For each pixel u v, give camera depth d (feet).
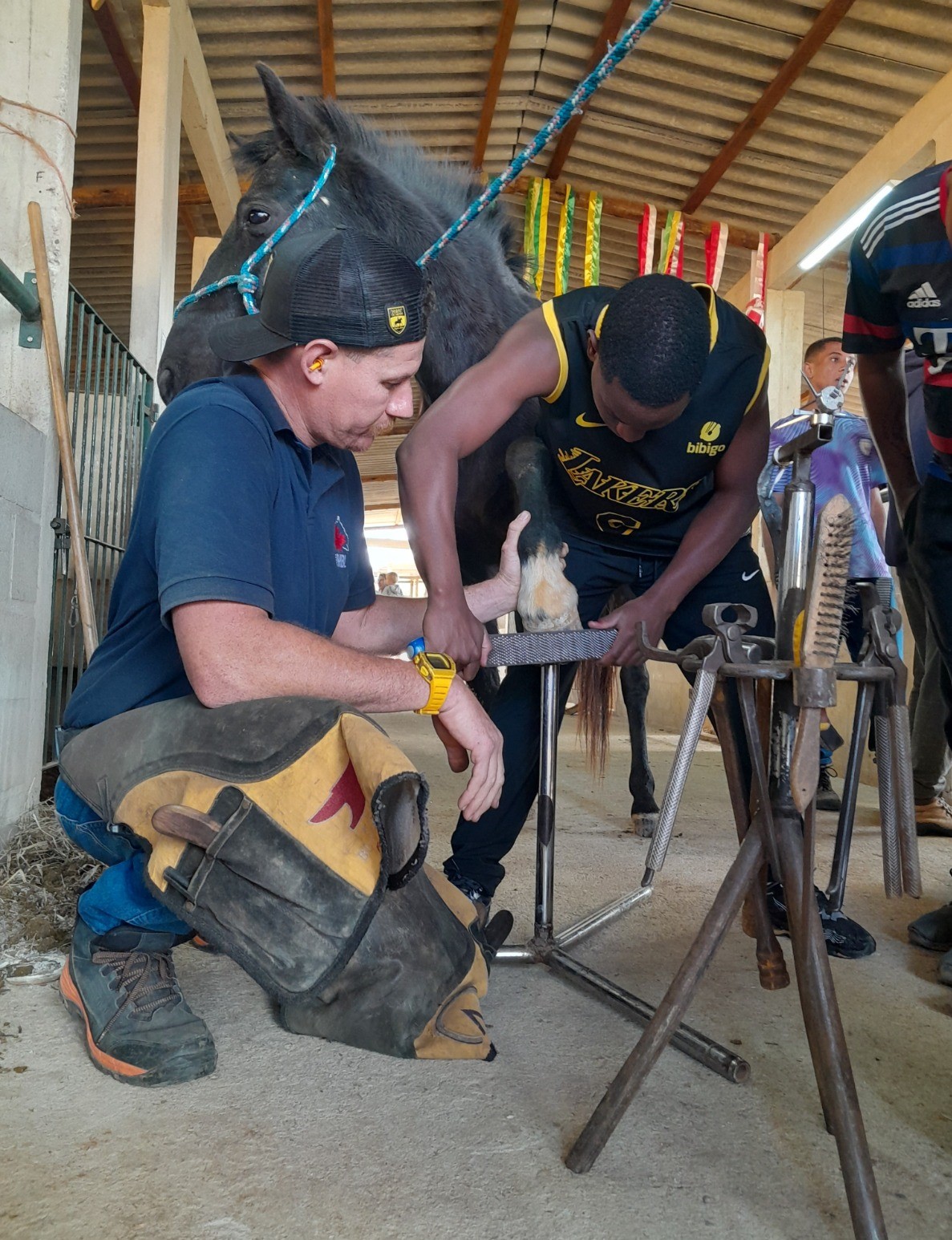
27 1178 3.31
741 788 3.77
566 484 6.28
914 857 3.48
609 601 7.33
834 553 3.10
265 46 20.56
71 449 8.96
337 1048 4.41
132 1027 4.09
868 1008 5.14
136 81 19.26
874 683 3.60
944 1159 3.61
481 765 4.25
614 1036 4.64
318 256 3.96
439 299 7.01
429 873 4.54
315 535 4.53
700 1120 3.83
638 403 4.99
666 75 21.04
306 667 3.84
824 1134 3.76
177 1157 3.46
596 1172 3.43
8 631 8.11
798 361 26.27
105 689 4.41
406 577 67.10
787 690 3.42
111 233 25.94
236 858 3.67
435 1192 3.28
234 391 4.18
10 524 8.12
